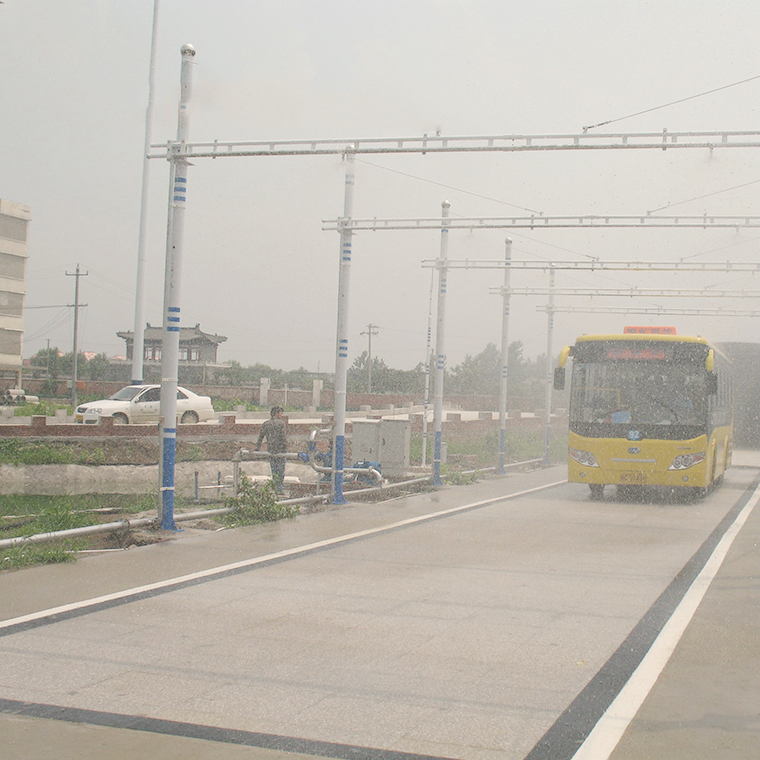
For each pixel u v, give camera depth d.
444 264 17.19
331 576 8.08
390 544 9.97
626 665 5.36
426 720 4.37
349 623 6.34
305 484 16.17
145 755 3.90
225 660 5.39
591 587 7.73
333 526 11.39
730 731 4.24
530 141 10.62
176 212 10.69
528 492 16.70
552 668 5.29
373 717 4.41
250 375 65.31
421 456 23.94
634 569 8.64
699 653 5.64
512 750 3.98
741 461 27.75
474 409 57.62
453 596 7.29
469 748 4.01
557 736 4.16
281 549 9.52
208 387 47.12
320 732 4.20
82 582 7.69
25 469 18.73
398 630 6.16
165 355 10.65
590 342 15.73
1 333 65.06
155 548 9.51
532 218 13.77
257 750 3.97
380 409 47.22
